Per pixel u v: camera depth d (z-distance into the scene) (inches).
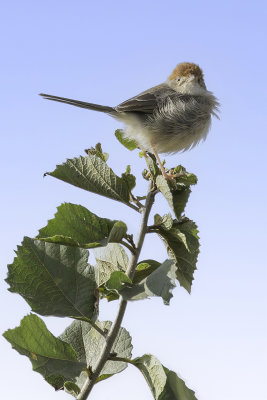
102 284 131.6
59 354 124.8
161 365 112.2
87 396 114.3
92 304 130.0
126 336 132.6
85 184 130.3
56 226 125.1
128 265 125.1
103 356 115.7
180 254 134.1
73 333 136.9
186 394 118.4
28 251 129.5
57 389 119.9
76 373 121.2
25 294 125.6
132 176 131.2
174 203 132.5
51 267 130.6
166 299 102.7
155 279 109.6
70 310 127.6
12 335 121.5
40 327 124.3
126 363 126.3
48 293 128.0
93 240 125.9
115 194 130.5
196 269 134.2
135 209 130.0
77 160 128.0
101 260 134.2
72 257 133.2
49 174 128.3
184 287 137.8
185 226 131.5
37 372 120.0
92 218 127.0
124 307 115.8
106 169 127.6
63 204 124.6
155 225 126.8
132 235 123.8
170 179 132.3
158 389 112.8
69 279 131.3
